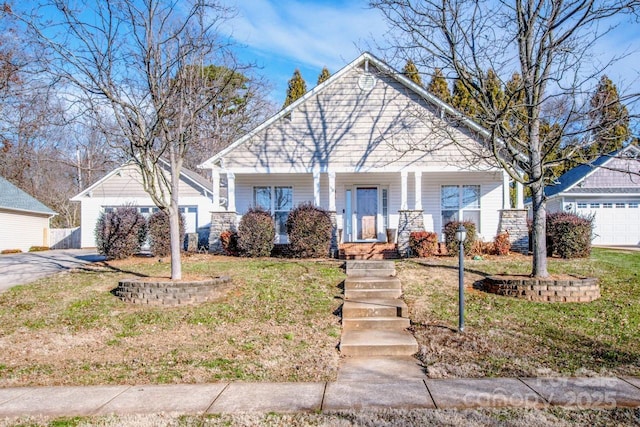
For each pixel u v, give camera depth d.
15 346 7.46
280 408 4.88
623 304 8.72
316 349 7.03
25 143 32.12
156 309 9.07
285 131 15.65
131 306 9.31
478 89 9.30
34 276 12.58
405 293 9.62
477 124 14.46
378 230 17.06
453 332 7.54
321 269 11.59
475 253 13.73
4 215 25.05
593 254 14.30
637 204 22.00
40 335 7.94
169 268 12.48
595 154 10.02
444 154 15.23
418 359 6.73
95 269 12.87
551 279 9.25
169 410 4.89
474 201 16.98
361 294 9.52
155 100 9.47
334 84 15.61
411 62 10.73
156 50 9.50
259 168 15.65
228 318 8.48
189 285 9.39
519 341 7.06
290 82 33.94
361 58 15.30
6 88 15.84
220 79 10.49
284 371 6.18
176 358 6.76
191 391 5.48
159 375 6.10
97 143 26.11
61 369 6.46
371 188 17.20
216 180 15.73
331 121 15.56
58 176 38.94
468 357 6.52
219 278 10.05
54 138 29.88
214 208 15.68
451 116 13.54
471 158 13.38
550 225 13.84
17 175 34.94
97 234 14.52
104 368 6.45
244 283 10.49
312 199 17.22
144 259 14.48
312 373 6.09
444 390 5.31
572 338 7.15
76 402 5.21
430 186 16.98
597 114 9.10
